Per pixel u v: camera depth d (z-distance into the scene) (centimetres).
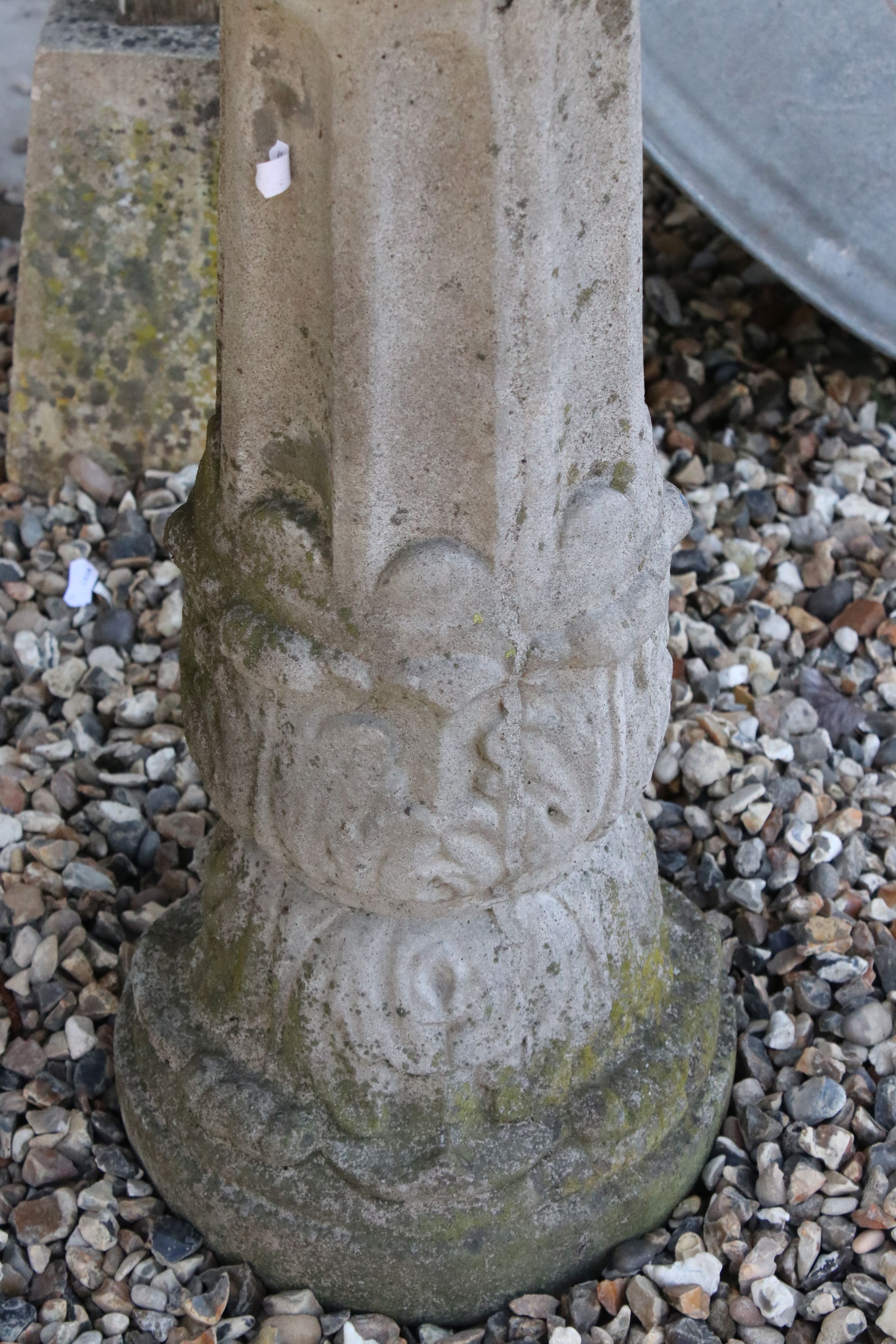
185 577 149
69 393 273
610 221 125
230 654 138
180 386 273
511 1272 163
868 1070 194
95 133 257
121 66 252
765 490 285
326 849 145
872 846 226
